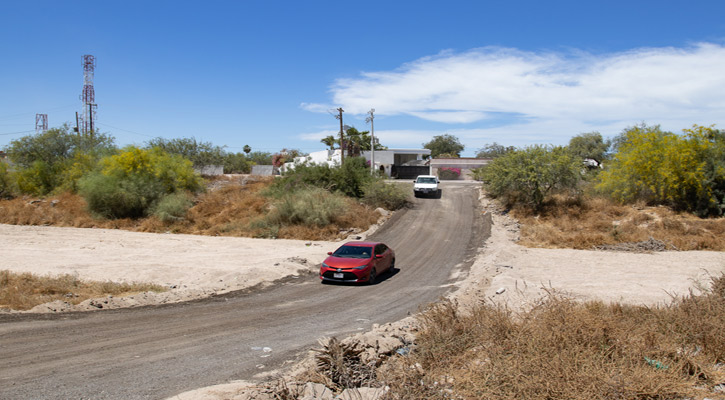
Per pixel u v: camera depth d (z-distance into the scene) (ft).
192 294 43.24
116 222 111.14
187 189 133.39
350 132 223.10
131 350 24.79
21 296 37.55
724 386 16.84
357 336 23.98
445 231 94.17
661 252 68.64
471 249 78.79
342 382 18.88
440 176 196.13
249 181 154.10
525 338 19.92
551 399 15.58
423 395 16.30
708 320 20.88
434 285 51.52
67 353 23.90
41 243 83.20
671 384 16.28
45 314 33.42
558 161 99.86
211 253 75.25
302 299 43.14
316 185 120.37
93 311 35.27
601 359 17.56
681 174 92.99
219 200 122.72
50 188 146.82
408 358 20.95
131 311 35.86
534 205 102.94
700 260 59.88
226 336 28.50
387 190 116.06
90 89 222.28
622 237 77.87
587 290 39.42
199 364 22.41
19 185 145.79
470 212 111.04
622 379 15.75
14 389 18.43
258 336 28.63
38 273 52.65
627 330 20.81
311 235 93.76
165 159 131.95
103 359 22.97
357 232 95.50
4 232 95.55
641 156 97.25
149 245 84.33
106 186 115.65
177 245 84.64
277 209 103.09
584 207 99.50
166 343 26.45
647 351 18.67
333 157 211.00
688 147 92.99
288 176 127.65
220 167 201.36
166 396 17.89
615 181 101.86
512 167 104.88
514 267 55.93
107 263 62.18
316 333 29.66
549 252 70.03
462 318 25.48
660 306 29.96
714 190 90.12
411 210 114.01
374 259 54.13
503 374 17.17
